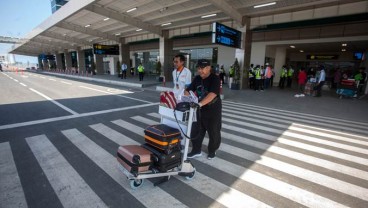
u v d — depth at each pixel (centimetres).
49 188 252
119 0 1270
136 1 1270
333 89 1700
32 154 346
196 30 1759
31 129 476
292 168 317
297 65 2516
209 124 321
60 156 340
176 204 228
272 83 1762
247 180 281
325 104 920
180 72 396
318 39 1447
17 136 429
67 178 275
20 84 1492
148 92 1203
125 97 981
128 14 1539
